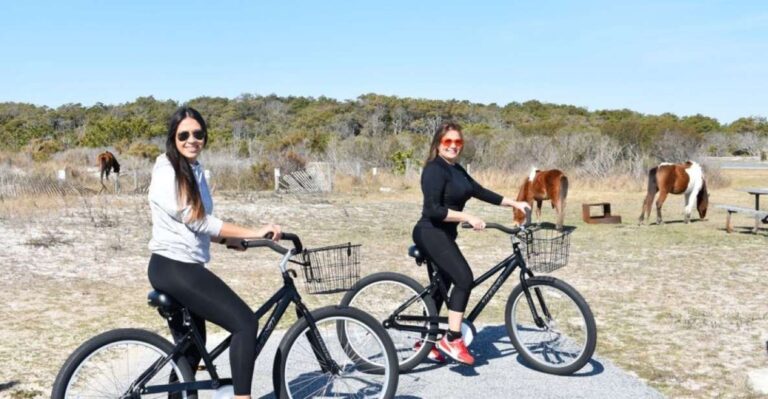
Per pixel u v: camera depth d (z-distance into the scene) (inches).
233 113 3690.9
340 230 591.8
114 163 954.1
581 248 487.5
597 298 320.8
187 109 143.9
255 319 147.3
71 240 500.1
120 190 982.4
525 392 189.2
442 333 201.3
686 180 644.1
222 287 145.2
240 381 145.3
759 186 1133.1
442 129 192.9
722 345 242.5
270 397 185.9
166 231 141.9
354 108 3538.4
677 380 205.0
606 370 209.2
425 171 192.4
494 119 3280.0
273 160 1171.9
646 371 212.8
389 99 3558.1
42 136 2315.5
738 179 1251.8
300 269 396.2
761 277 375.2
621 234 566.3
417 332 202.7
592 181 1097.4
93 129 1948.8
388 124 3366.1
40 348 234.2
